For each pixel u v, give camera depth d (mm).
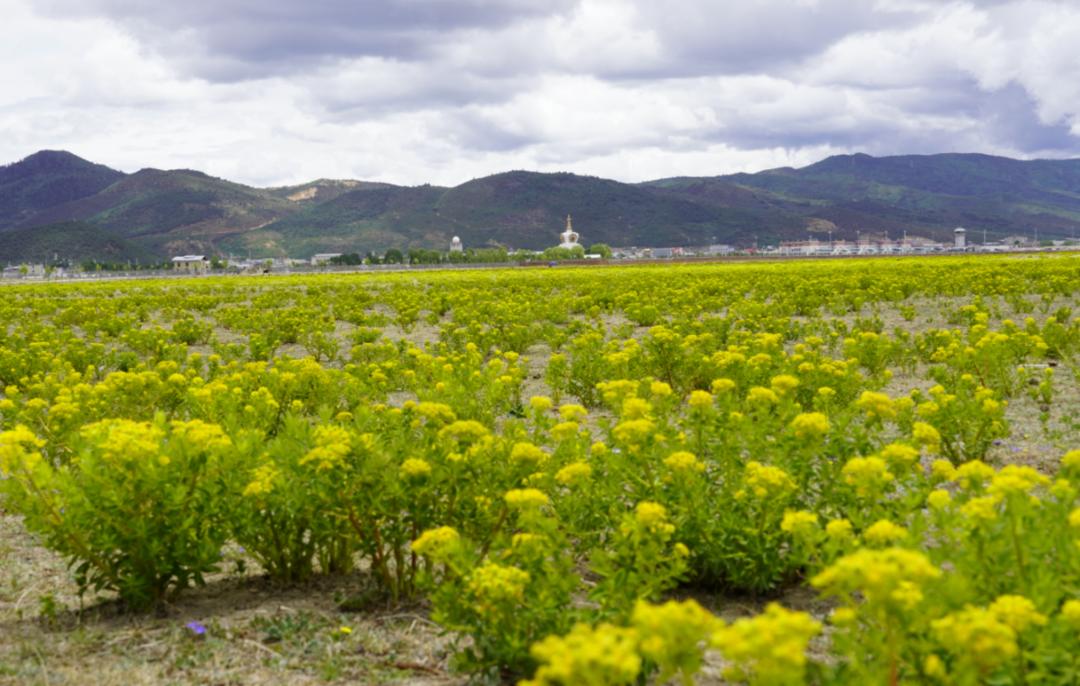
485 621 4039
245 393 9938
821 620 4965
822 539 4273
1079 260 50750
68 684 4430
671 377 11836
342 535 5465
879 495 4594
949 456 8078
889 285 28453
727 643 2463
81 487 5152
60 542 5070
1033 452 8625
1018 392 11273
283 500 5328
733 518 5086
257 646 4855
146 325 27406
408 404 6652
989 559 3756
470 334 17328
